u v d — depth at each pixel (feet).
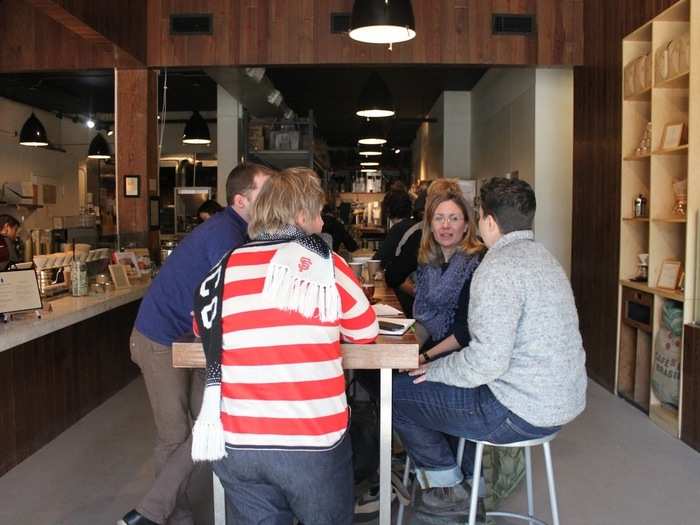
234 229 8.66
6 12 20.48
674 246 14.73
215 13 19.99
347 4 19.72
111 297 14.39
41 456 12.50
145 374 8.84
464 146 33.50
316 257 6.04
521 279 7.22
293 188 6.25
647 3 14.75
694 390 12.78
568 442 13.24
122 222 20.99
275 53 19.84
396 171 60.39
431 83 31.78
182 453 8.50
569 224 22.47
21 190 37.06
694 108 12.78
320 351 5.89
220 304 5.94
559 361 7.28
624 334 16.33
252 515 6.19
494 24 19.53
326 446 5.89
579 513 10.11
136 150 20.74
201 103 40.04
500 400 7.43
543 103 22.33
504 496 9.82
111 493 10.80
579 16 19.44
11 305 11.12
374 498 9.35
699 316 12.94
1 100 36.17
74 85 34.71
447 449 8.66
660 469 11.84
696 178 12.84
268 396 5.79
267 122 28.32
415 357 7.41
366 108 23.39
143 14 19.89
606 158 17.24
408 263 12.07
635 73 15.44
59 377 13.80
